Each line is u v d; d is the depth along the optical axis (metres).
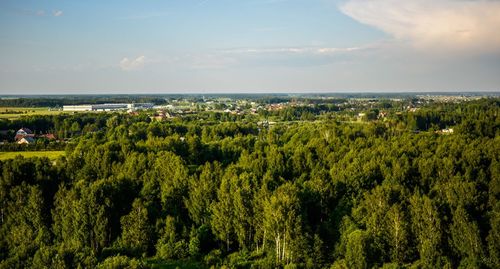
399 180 90.12
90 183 84.06
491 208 74.38
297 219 69.25
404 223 67.31
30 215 78.44
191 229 77.88
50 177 92.56
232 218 76.31
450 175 89.69
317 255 67.75
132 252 71.88
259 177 97.94
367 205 74.69
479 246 62.44
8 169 88.31
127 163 104.94
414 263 63.59
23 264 57.16
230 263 70.44
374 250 65.00
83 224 73.81
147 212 77.56
